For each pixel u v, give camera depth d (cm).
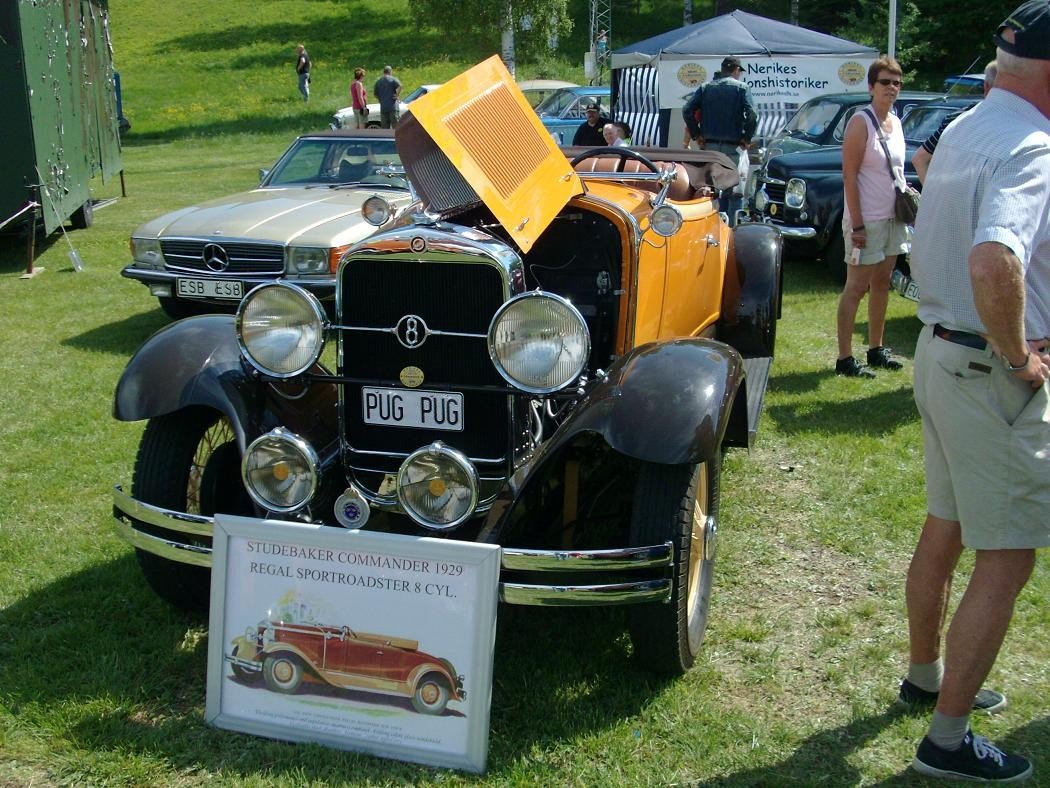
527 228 338
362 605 288
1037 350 268
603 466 376
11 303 871
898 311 821
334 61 3694
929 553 295
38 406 600
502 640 349
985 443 261
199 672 327
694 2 4188
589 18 3988
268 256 712
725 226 542
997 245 242
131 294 909
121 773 278
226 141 2634
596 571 285
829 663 338
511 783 275
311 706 291
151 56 3884
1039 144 251
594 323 390
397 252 314
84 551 413
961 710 273
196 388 329
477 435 326
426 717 283
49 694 312
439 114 339
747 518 447
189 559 306
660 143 1452
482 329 317
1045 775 281
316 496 330
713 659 340
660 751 291
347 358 331
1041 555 409
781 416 574
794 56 1371
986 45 3084
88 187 1242
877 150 597
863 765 286
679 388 301
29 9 982
